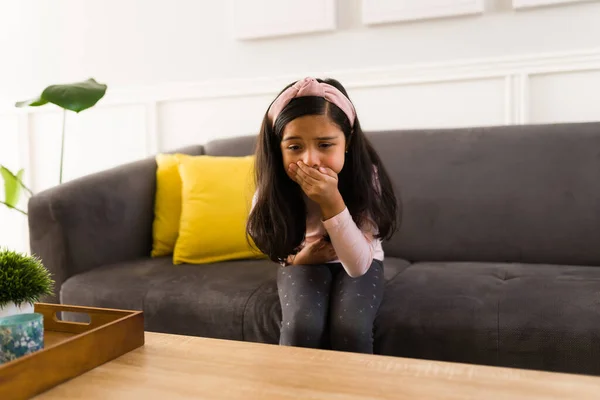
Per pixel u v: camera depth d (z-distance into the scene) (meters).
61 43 2.80
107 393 0.72
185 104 2.54
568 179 1.69
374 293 1.28
